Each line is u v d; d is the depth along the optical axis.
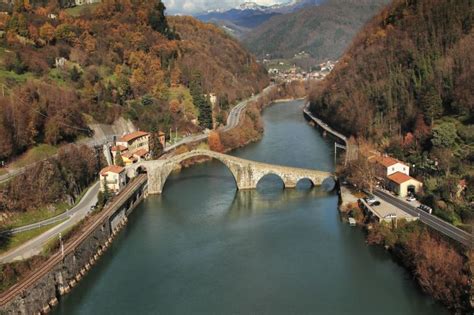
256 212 138.38
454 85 170.88
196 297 92.62
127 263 107.38
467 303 80.38
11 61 188.88
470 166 129.88
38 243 101.44
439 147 143.88
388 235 107.69
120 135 190.50
